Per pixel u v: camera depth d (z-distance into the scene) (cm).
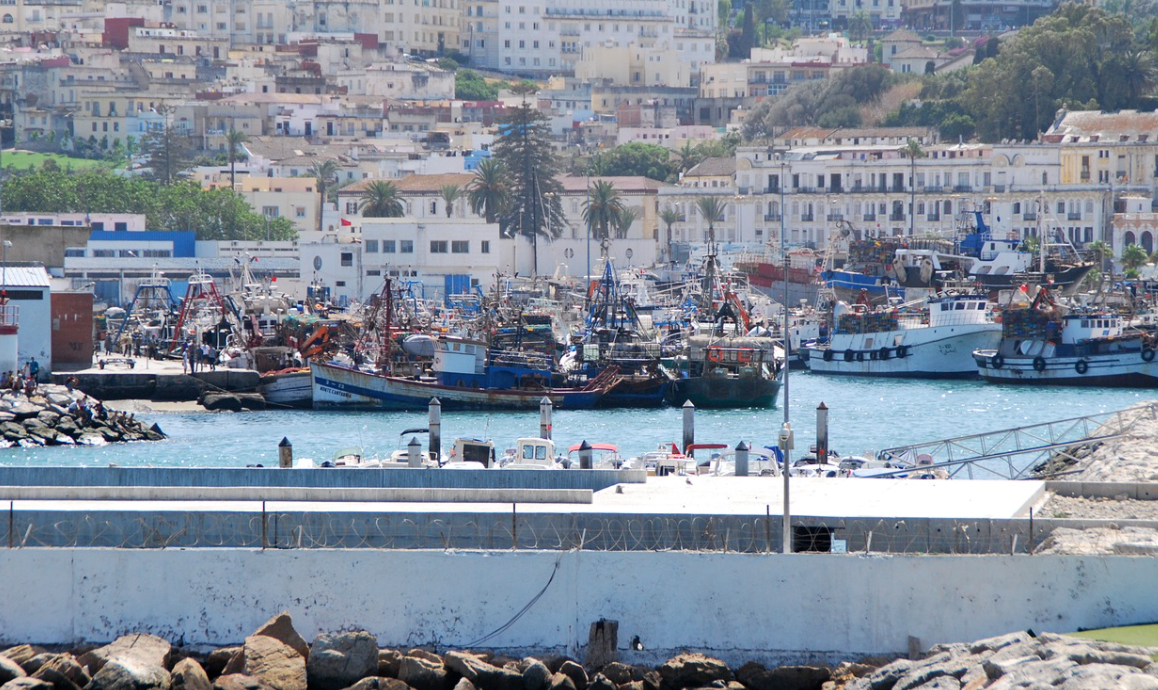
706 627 19738
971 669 17488
